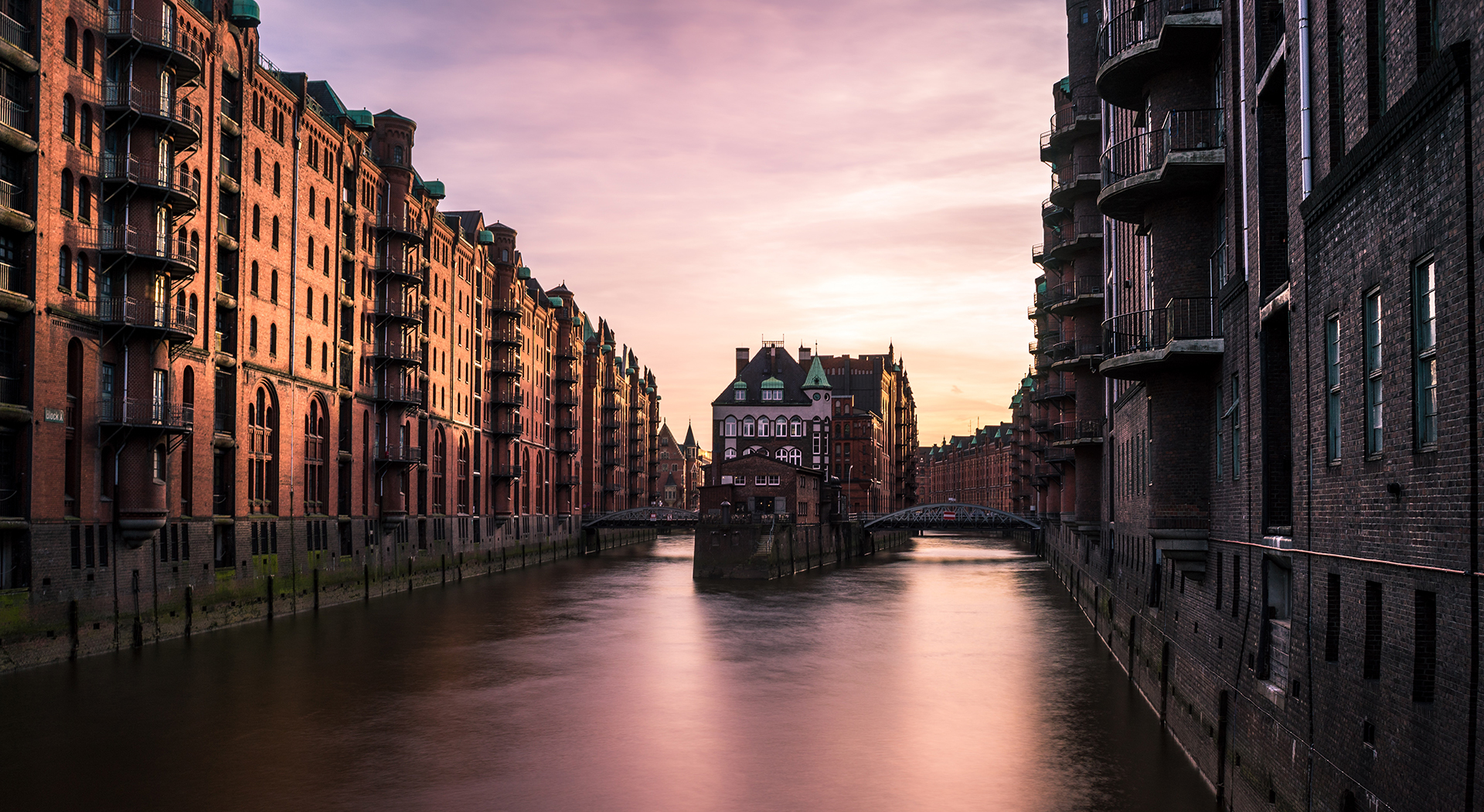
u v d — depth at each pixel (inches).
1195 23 880.9
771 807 905.5
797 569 3676.2
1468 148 427.5
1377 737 522.3
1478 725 422.6
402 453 2839.6
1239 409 811.4
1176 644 1068.5
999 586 3048.7
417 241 2878.9
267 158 2194.9
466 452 3516.2
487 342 3769.7
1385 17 533.0
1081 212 2031.3
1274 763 693.3
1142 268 1336.1
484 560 3540.8
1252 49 776.9
